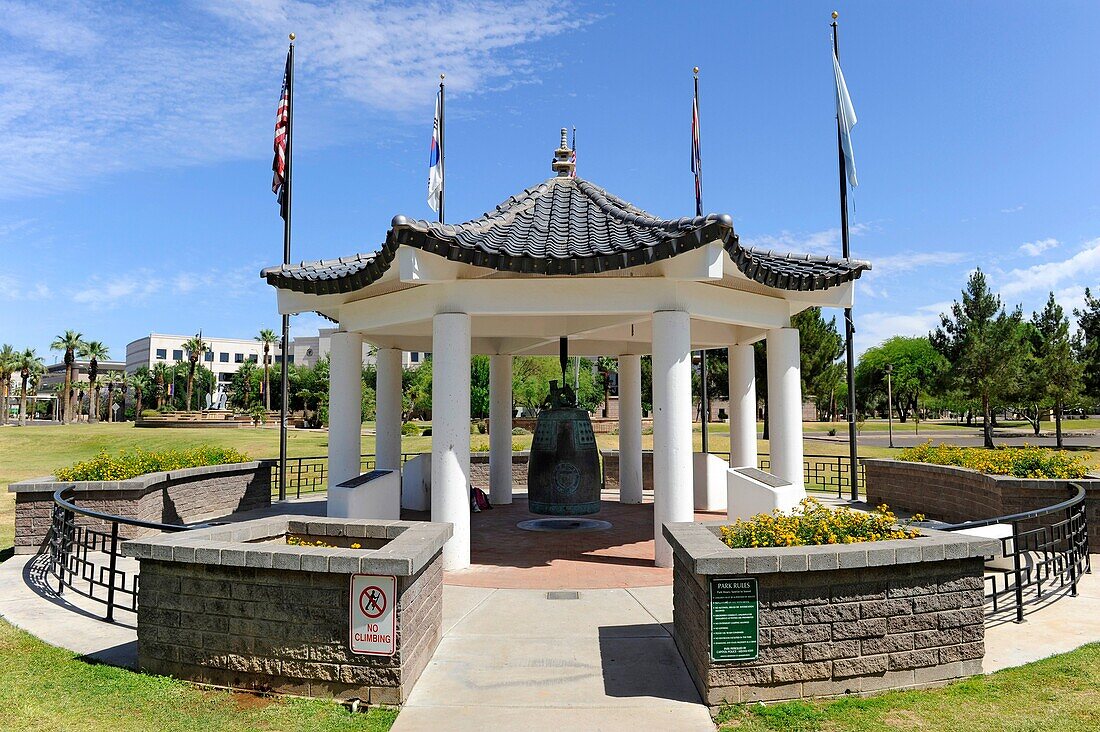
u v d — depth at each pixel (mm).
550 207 11969
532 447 12625
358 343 12195
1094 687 5590
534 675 6051
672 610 7922
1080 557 9391
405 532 6582
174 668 5922
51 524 10523
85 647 6820
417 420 72625
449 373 9930
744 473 10695
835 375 40344
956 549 5656
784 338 11727
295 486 22625
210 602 5844
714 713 5285
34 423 85688
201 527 7219
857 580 5531
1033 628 7164
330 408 12188
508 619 7617
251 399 94812
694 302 10125
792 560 5348
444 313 9984
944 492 13922
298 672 5594
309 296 12391
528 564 10305
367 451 39000
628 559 10617
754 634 5395
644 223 10125
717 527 6949
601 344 16547
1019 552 7543
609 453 20078
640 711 5348
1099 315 46094
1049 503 11195
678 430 9844
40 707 5375
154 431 55000
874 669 5520
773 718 5098
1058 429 38188
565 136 13758
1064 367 37156
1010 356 37344
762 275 9594
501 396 16688
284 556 5570
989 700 5359
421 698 5582
